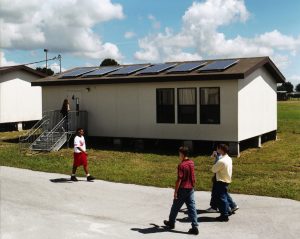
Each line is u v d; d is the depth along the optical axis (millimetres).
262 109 21547
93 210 10234
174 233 8469
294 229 8602
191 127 19156
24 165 16406
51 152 19609
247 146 21375
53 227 8898
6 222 9281
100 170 15250
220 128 18484
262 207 10289
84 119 22078
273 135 24047
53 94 23438
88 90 22062
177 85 19328
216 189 9281
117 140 21312
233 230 8617
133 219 9469
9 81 29812
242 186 12453
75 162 13555
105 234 8422
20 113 30812
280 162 16656
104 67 24703
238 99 18094
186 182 8461
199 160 17094
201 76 18250
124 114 21016
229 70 18359
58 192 12062
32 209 10328
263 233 8391
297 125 30844
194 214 8430
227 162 9203
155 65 22234
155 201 11070
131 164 16453
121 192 12062
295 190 11906
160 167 15828
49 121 22922
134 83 20531
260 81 21172
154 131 20156
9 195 11727
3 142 23828
